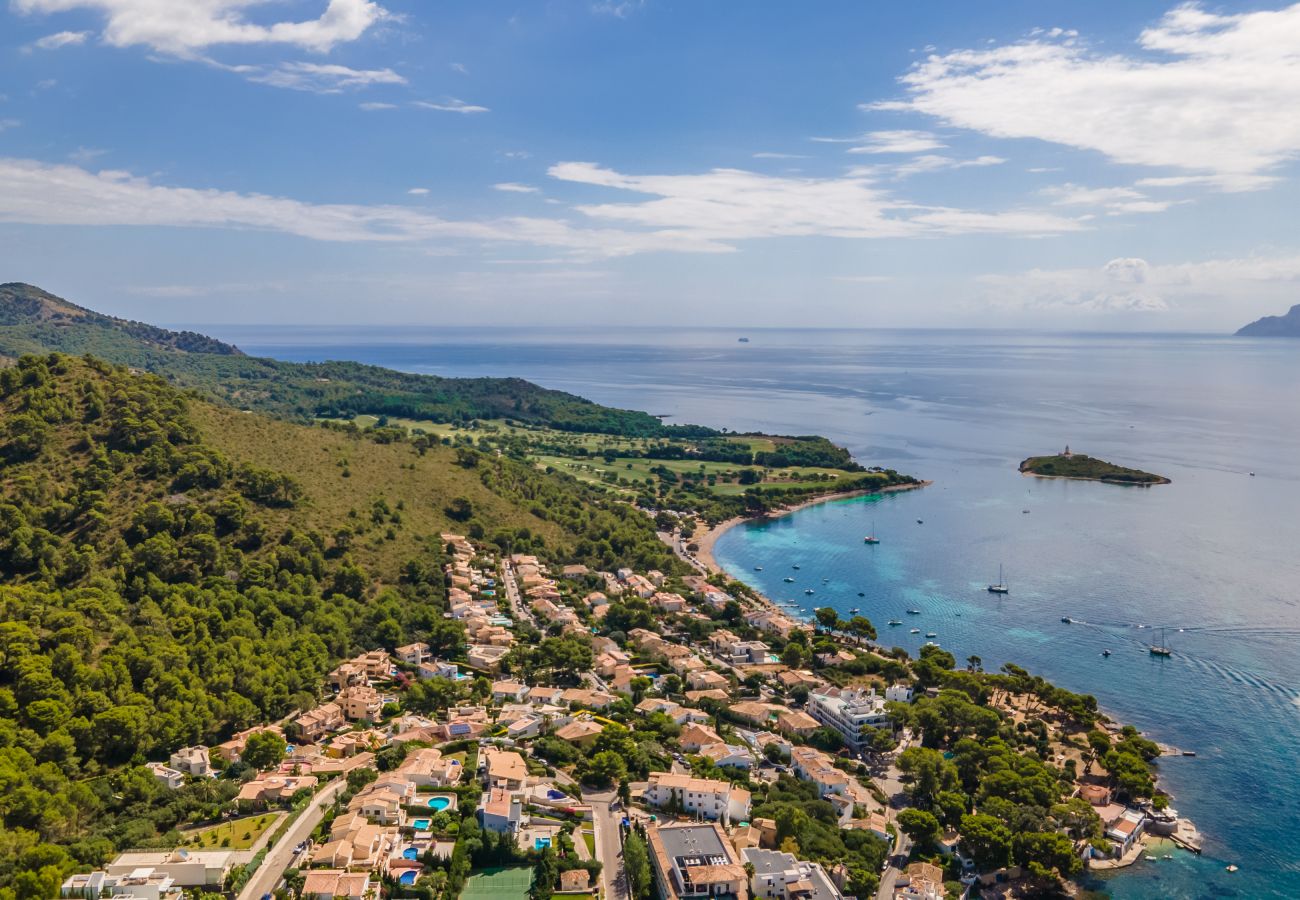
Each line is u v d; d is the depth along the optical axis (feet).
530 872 487.61
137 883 437.17
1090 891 522.88
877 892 509.35
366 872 458.50
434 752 600.39
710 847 502.79
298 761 602.44
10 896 415.03
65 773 536.83
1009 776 606.55
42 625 650.02
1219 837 576.61
